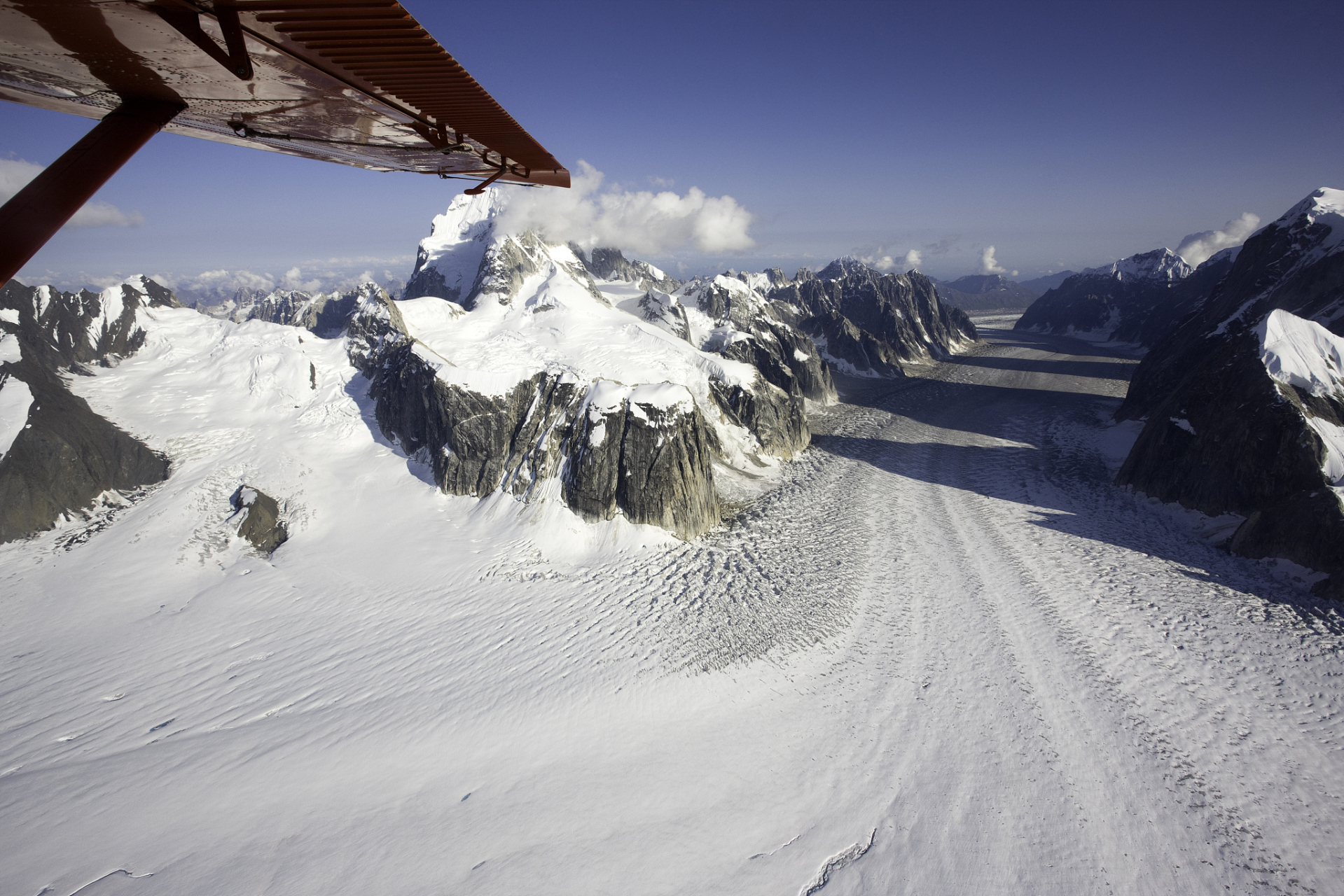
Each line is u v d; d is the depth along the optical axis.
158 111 4.38
